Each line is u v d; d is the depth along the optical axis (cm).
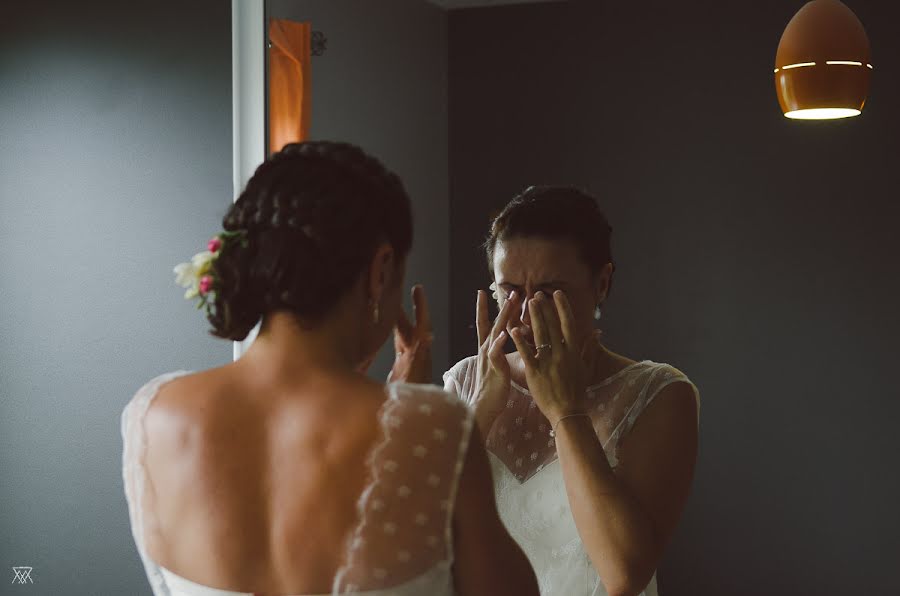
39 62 239
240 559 87
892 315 179
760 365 188
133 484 94
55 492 238
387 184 95
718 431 190
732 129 188
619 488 126
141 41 233
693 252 191
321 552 86
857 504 183
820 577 185
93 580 235
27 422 239
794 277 185
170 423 92
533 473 144
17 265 240
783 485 187
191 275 94
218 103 228
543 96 200
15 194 240
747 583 189
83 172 237
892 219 179
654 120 192
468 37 205
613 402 140
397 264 96
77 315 237
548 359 131
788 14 183
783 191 185
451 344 202
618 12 195
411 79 211
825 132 182
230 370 93
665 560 194
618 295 196
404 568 85
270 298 89
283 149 97
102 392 235
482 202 204
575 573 140
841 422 183
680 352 192
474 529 89
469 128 205
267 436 89
